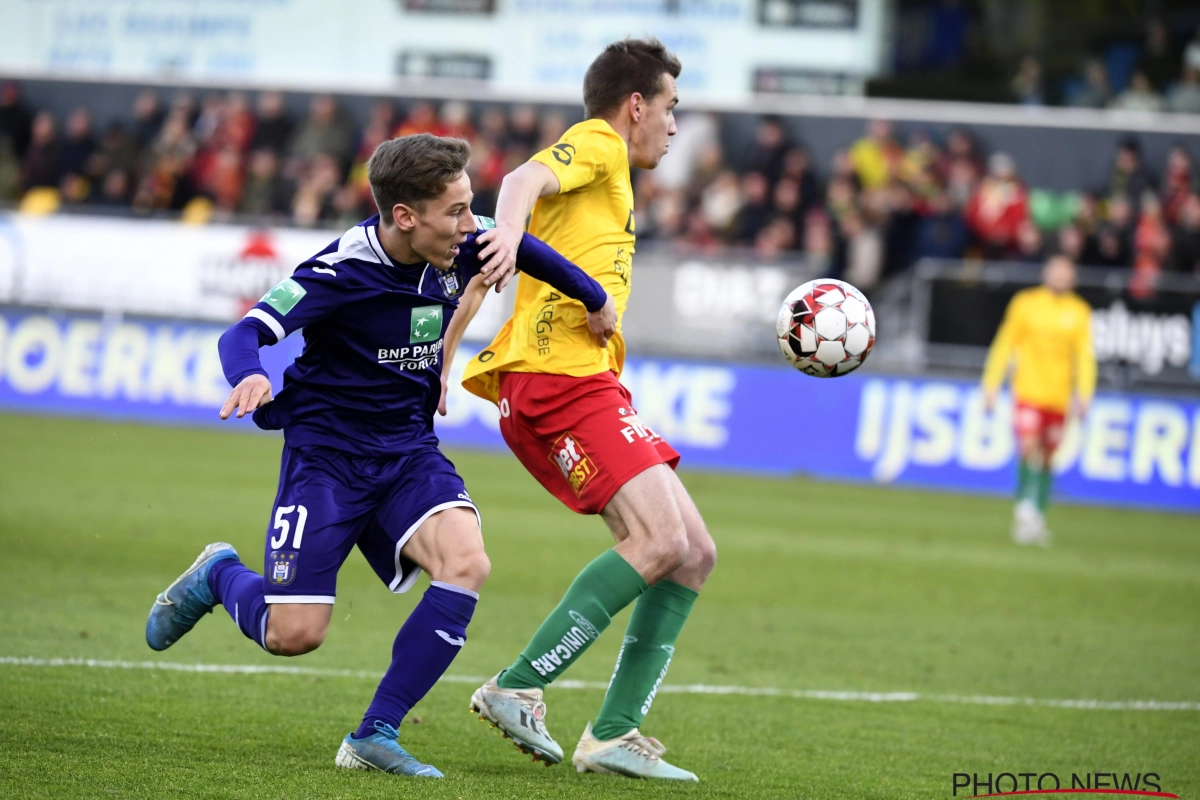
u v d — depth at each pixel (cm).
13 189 7700
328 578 1459
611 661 2375
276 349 4297
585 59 8044
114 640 2198
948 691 2206
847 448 6238
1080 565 4041
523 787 1441
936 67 7888
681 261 6412
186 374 6781
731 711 1980
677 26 7969
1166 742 1889
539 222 1666
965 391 6147
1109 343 6150
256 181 7444
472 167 7200
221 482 4612
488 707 1526
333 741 1616
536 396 1598
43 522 3506
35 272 6919
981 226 6856
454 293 1513
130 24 8306
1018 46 7888
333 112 7525
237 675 2005
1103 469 6016
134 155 7669
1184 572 4022
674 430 6381
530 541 3903
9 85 7819
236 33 8256
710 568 1622
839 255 6806
